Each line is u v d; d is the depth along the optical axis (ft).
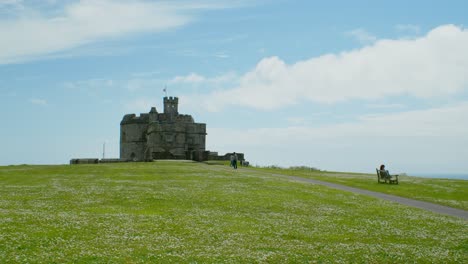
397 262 71.87
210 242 81.51
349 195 150.61
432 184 191.83
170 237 84.07
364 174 260.42
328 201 136.46
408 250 79.20
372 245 82.84
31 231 83.82
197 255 71.61
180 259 69.15
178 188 157.89
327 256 73.56
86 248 73.67
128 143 481.87
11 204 117.80
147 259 68.59
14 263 63.98
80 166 261.44
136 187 159.12
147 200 129.90
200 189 155.94
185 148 444.96
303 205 127.85
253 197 139.54
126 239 81.20
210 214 110.63
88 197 133.59
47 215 101.35
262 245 80.53
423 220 109.09
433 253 77.71
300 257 72.38
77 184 167.32
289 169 297.74
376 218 111.04
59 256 68.39
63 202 123.65
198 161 356.59
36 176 199.00
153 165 269.85
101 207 116.88
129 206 119.85
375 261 71.82
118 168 242.99
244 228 95.04
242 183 177.27
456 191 168.55
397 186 182.39
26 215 100.12
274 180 191.42
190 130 453.17
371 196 151.02
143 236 83.97
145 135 475.31
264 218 107.96
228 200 132.77
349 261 71.36
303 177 219.00
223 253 73.56
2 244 73.61
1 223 89.76
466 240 88.84
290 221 104.94
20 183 170.30
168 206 121.19
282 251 76.02
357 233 93.66
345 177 224.33
